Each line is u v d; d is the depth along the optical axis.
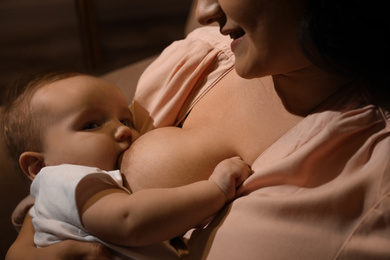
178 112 0.96
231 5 0.67
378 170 0.65
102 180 0.77
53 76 0.99
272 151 0.75
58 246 0.75
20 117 0.95
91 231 0.73
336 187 0.66
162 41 3.34
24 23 3.44
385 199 0.64
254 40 0.68
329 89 0.73
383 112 0.68
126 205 0.71
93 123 0.92
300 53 0.68
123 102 0.98
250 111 0.82
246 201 0.71
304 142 0.71
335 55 0.65
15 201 1.17
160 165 0.83
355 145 0.68
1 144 1.18
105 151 0.89
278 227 0.68
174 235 0.72
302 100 0.76
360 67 0.66
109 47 3.28
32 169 0.93
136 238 0.70
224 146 0.83
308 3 0.64
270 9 0.65
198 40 1.02
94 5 3.29
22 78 1.05
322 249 0.66
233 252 0.69
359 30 0.64
